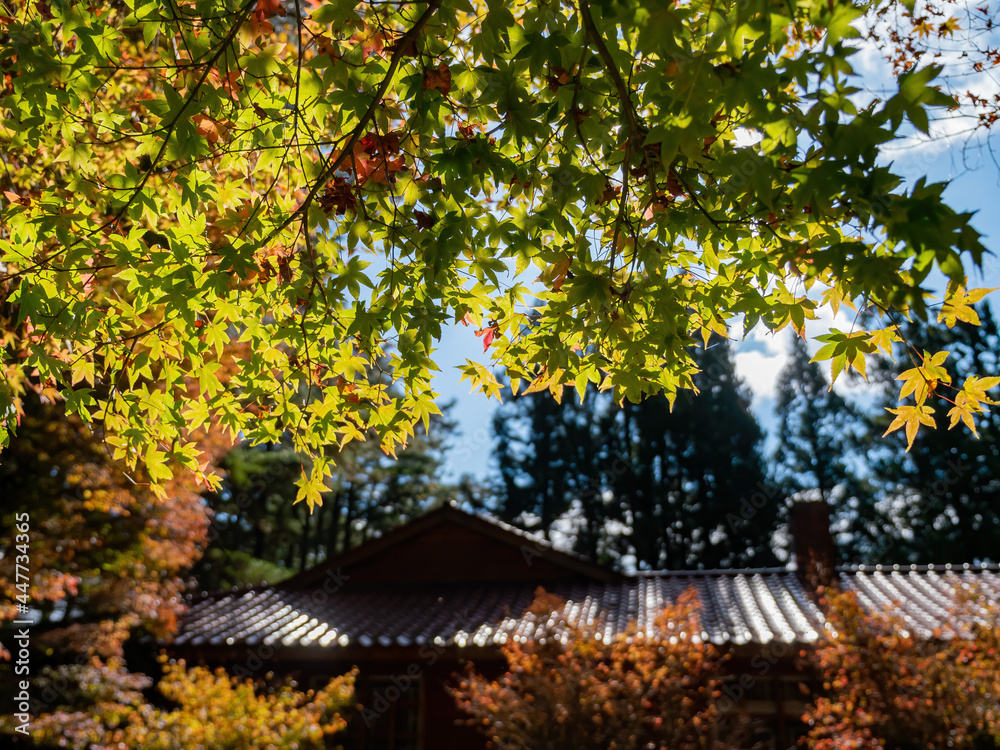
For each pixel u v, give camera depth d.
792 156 2.04
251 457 17.50
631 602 10.86
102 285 3.36
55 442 9.88
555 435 33.66
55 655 10.92
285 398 3.40
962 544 26.94
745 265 3.10
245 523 23.36
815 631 8.73
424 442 30.23
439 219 2.89
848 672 7.90
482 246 2.99
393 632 9.70
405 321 3.10
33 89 2.72
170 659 9.85
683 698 7.46
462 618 10.30
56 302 2.82
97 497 9.76
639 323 3.32
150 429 3.04
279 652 9.53
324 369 3.44
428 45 2.62
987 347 25.78
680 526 30.83
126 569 10.28
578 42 2.54
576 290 2.76
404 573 12.55
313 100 2.83
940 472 27.91
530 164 2.87
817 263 2.02
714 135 2.43
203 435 9.57
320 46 2.58
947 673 7.13
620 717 7.43
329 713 8.85
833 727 7.59
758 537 29.97
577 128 2.57
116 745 7.64
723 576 12.17
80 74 2.74
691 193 2.68
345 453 19.69
